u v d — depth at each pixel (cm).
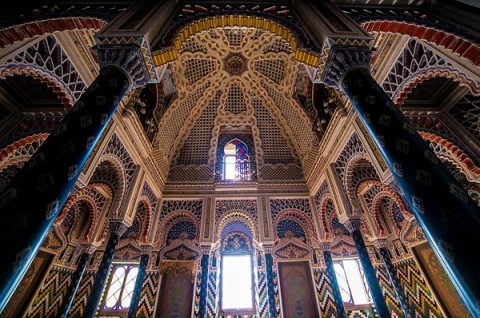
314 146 631
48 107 494
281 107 726
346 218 482
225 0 362
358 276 644
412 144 182
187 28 326
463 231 137
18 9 296
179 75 637
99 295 409
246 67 691
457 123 481
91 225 605
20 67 329
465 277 126
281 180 691
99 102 215
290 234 646
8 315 512
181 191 665
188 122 730
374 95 225
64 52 382
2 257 125
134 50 251
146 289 577
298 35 311
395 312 584
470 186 488
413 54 380
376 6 343
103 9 324
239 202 659
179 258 609
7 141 461
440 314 536
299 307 554
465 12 287
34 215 143
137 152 528
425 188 161
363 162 565
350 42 266
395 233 666
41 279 571
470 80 322
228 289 616
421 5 341
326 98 563
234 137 774
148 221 584
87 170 382
